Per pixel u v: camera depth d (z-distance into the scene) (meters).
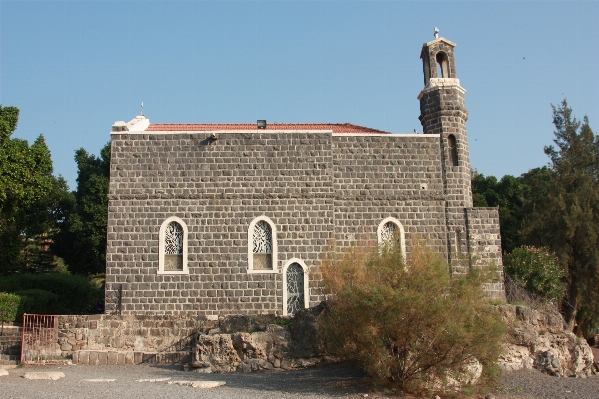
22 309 33.06
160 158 31.48
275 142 32.06
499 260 32.28
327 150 32.22
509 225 58.19
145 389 20.20
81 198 55.16
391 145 33.03
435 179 32.91
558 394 23.56
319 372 24.83
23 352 27.53
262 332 27.28
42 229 48.56
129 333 29.56
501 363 27.38
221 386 21.91
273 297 30.62
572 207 43.66
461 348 20.50
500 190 63.50
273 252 31.00
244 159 31.80
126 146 31.45
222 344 26.94
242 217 31.30
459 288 21.09
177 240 31.02
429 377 21.03
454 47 35.94
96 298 44.62
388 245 23.22
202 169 31.56
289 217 31.45
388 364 20.97
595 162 48.22
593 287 42.88
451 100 34.06
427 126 34.34
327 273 23.95
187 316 30.17
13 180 35.47
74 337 29.09
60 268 59.50
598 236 42.84
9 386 19.73
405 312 20.39
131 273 30.36
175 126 35.94
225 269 30.73
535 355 28.48
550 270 36.78
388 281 21.28
